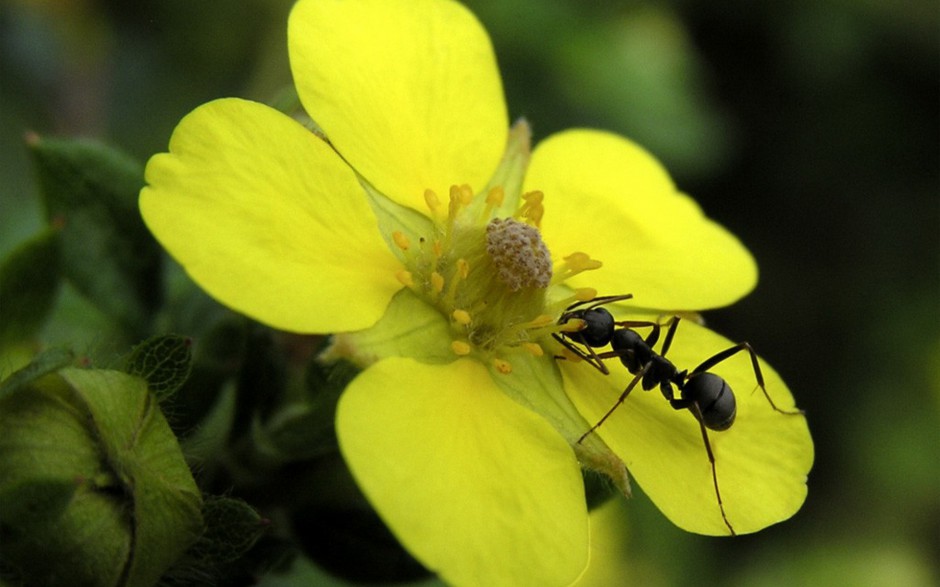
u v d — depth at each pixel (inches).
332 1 3.7
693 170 6.3
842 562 7.2
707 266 3.9
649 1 6.2
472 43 3.8
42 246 3.7
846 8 7.4
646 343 3.7
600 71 5.7
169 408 3.4
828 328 8.5
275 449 3.6
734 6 7.7
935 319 8.3
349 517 3.7
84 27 5.4
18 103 5.3
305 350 3.7
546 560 3.3
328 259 3.4
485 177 3.8
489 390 3.5
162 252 3.9
